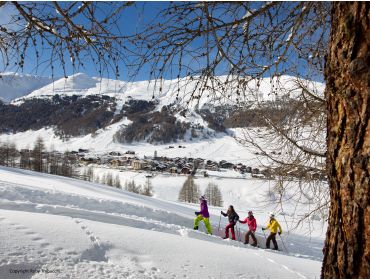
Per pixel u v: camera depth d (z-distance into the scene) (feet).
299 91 11.74
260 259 25.94
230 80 7.71
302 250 46.06
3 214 23.40
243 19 6.89
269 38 7.84
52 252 17.60
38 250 17.44
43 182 72.54
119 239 22.20
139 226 35.12
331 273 5.28
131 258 19.49
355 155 4.75
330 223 5.41
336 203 5.21
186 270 19.33
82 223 24.67
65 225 22.72
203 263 21.09
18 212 25.34
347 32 4.93
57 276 15.12
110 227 25.12
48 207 33.19
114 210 43.01
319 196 13.64
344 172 4.93
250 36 7.51
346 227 4.92
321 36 8.20
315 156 13.44
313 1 7.09
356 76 4.73
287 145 13.25
